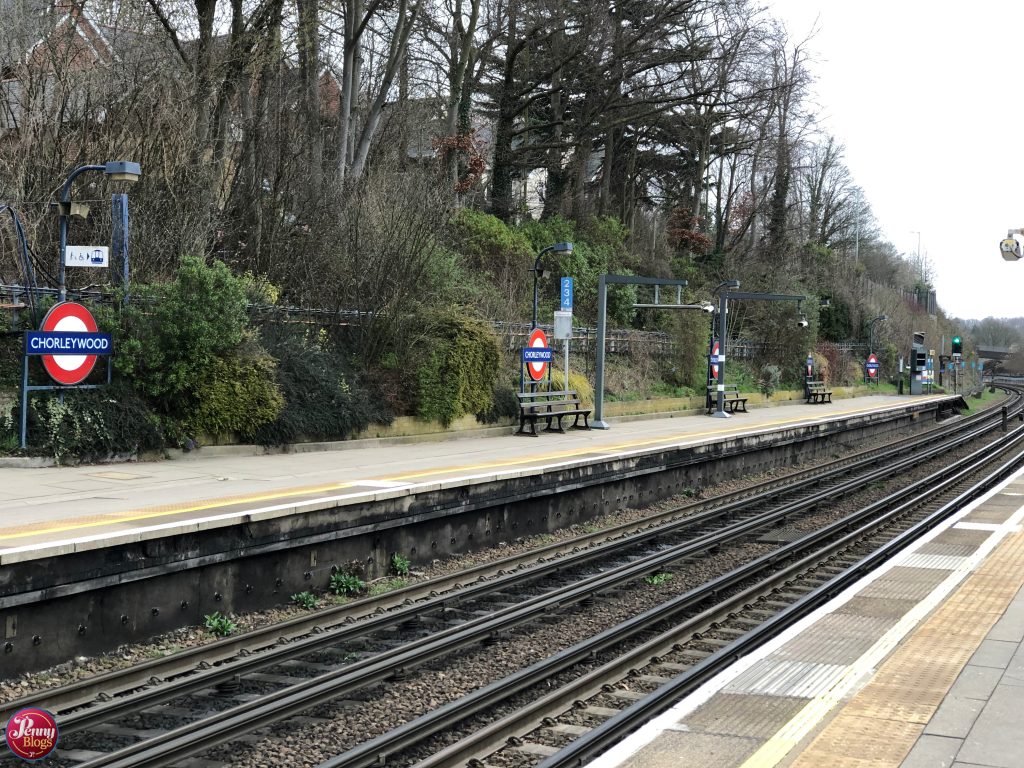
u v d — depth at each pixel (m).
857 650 7.72
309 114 24.34
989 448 32.44
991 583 10.12
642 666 9.16
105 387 15.62
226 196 21.42
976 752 5.57
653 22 37.16
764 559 13.98
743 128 49.53
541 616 11.06
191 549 10.20
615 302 37.62
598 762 5.53
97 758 6.51
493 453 19.08
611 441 22.52
